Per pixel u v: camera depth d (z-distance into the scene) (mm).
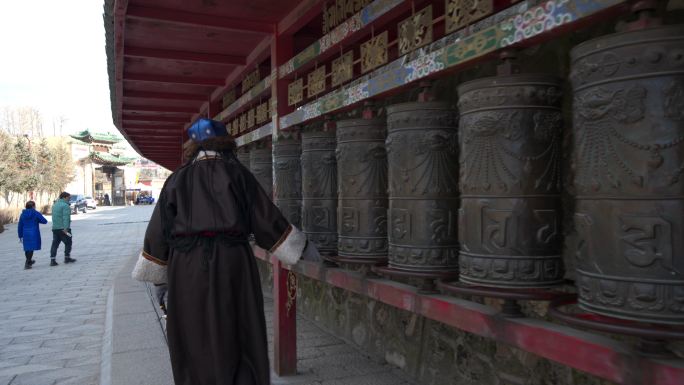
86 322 5922
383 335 3830
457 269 2025
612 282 1244
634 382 1250
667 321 1168
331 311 4676
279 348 3484
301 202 3430
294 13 3410
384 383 3355
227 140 2135
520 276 1595
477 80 1666
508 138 1600
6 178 31641
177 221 1979
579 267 1358
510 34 1571
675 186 1154
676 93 1158
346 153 2518
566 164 2164
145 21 3691
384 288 2330
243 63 4781
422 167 2023
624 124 1215
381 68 2426
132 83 5910
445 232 2021
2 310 6668
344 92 2633
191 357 1926
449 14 1969
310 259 2172
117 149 78500
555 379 2371
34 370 4227
